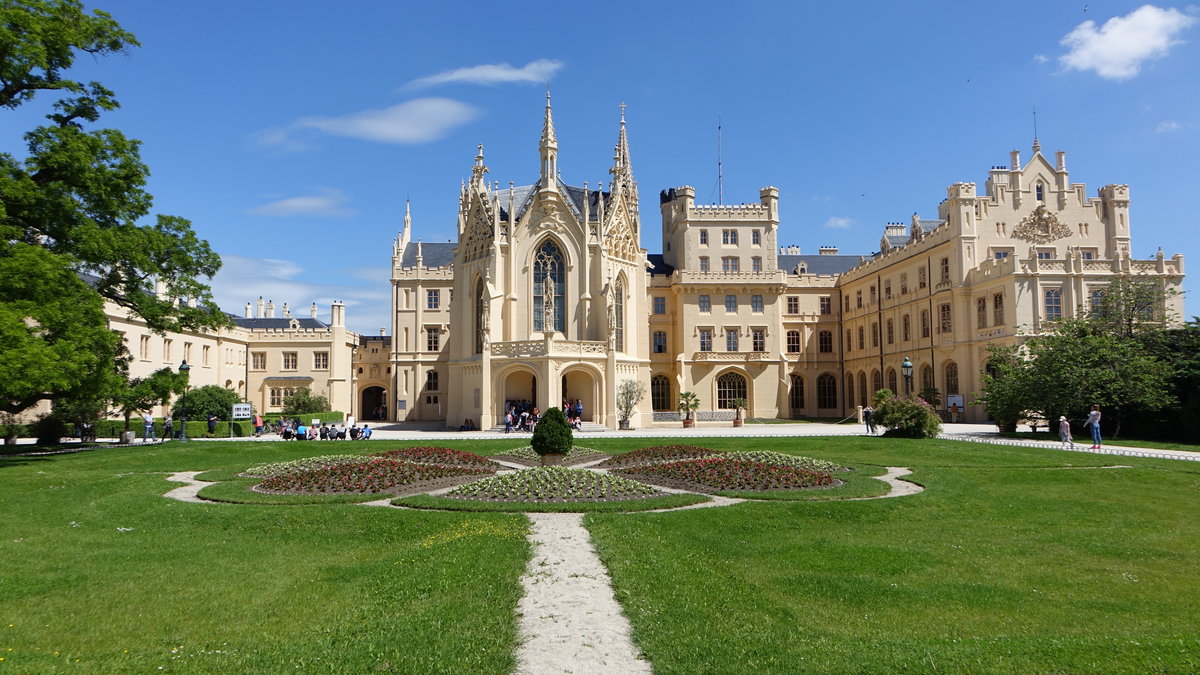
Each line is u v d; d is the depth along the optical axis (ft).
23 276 97.14
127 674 30.01
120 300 131.23
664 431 191.83
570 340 200.34
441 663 30.86
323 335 283.79
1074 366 148.97
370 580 44.50
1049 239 217.15
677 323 283.18
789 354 296.51
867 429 174.60
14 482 86.02
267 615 38.63
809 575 45.27
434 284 298.97
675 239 295.28
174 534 57.72
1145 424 150.71
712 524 59.77
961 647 32.19
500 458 113.70
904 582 44.50
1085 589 43.06
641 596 39.50
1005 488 78.89
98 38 119.24
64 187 112.98
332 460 99.30
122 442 156.04
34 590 42.91
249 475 91.30
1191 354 150.10
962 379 210.38
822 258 323.98
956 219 214.90
